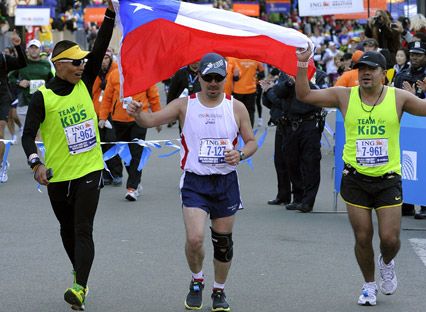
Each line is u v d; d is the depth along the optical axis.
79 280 7.29
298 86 7.56
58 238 10.29
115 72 13.26
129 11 8.07
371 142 7.43
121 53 8.03
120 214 11.78
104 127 13.92
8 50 19.52
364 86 7.41
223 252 7.37
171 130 22.14
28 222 11.24
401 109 7.47
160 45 8.08
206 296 7.96
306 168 11.91
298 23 43.31
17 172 15.63
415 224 11.17
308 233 10.59
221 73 7.11
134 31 8.02
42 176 7.27
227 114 7.27
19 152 18.20
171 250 9.67
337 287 8.23
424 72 11.75
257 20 8.18
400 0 26.09
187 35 8.11
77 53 7.39
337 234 10.53
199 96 7.30
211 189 7.27
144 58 8.07
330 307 7.60
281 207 12.42
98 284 8.31
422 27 16.16
